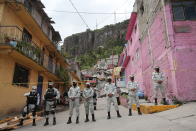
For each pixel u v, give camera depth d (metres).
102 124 6.88
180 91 8.93
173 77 9.43
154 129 5.33
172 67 9.53
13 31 12.03
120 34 90.94
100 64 66.62
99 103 18.28
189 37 9.73
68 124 7.64
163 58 10.85
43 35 16.14
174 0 10.53
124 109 11.52
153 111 8.27
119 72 30.12
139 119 7.01
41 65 14.93
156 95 9.22
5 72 11.23
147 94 14.45
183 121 5.89
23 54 11.66
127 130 5.55
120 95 16.56
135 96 8.37
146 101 12.76
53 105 8.12
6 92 11.23
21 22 13.55
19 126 7.86
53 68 19.88
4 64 11.18
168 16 10.30
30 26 14.58
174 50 9.58
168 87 10.09
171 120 6.27
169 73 9.96
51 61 19.64
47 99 8.14
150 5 13.55
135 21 19.38
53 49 19.78
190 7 10.46
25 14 12.79
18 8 12.12
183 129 5.01
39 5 16.30
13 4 11.70
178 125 5.51
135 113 8.95
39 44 17.09
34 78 15.57
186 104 8.48
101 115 9.42
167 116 6.93
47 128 7.16
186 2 10.55
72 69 31.06
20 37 12.88
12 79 11.98
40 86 17.30
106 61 65.81
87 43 107.75
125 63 26.30
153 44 12.86
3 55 11.16
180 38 9.76
